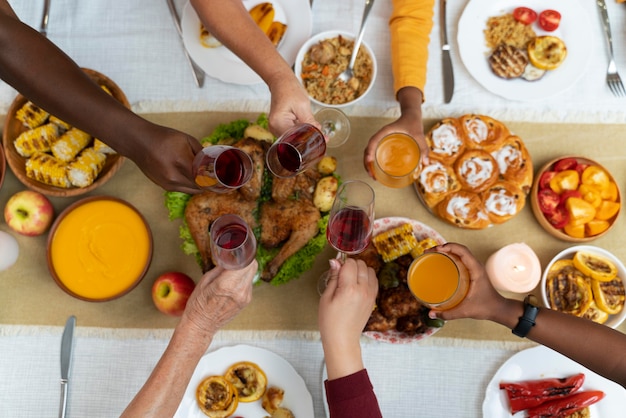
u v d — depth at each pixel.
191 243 1.37
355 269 1.19
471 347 1.37
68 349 1.35
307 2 1.48
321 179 1.34
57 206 1.44
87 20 1.52
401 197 1.46
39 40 1.00
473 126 1.41
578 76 1.45
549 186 1.40
